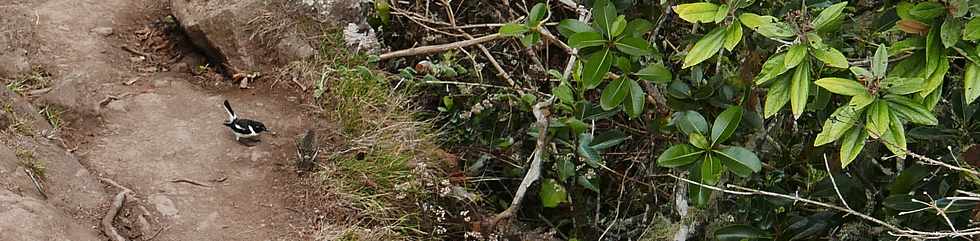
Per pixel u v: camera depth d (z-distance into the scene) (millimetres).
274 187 4824
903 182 3936
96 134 4906
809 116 4469
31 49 5324
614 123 5352
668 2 4465
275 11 5707
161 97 5297
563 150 5164
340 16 5809
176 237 4402
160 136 4957
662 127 4719
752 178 4492
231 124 4977
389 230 4715
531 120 5570
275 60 5695
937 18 2967
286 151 5062
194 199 4613
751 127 4207
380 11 5953
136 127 5008
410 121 5352
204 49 5781
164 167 4758
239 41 5652
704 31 4648
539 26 4457
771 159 4543
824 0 3744
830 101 4008
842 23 3760
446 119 5688
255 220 4609
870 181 4227
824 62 3072
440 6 6090
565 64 5879
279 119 5312
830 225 4301
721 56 4285
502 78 5770
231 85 5625
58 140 4711
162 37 5875
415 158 5156
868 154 4191
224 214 4586
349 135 5227
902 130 2916
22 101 4738
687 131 3961
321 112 5379
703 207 4332
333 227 4652
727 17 3188
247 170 4879
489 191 5488
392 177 4980
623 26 3809
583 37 3797
